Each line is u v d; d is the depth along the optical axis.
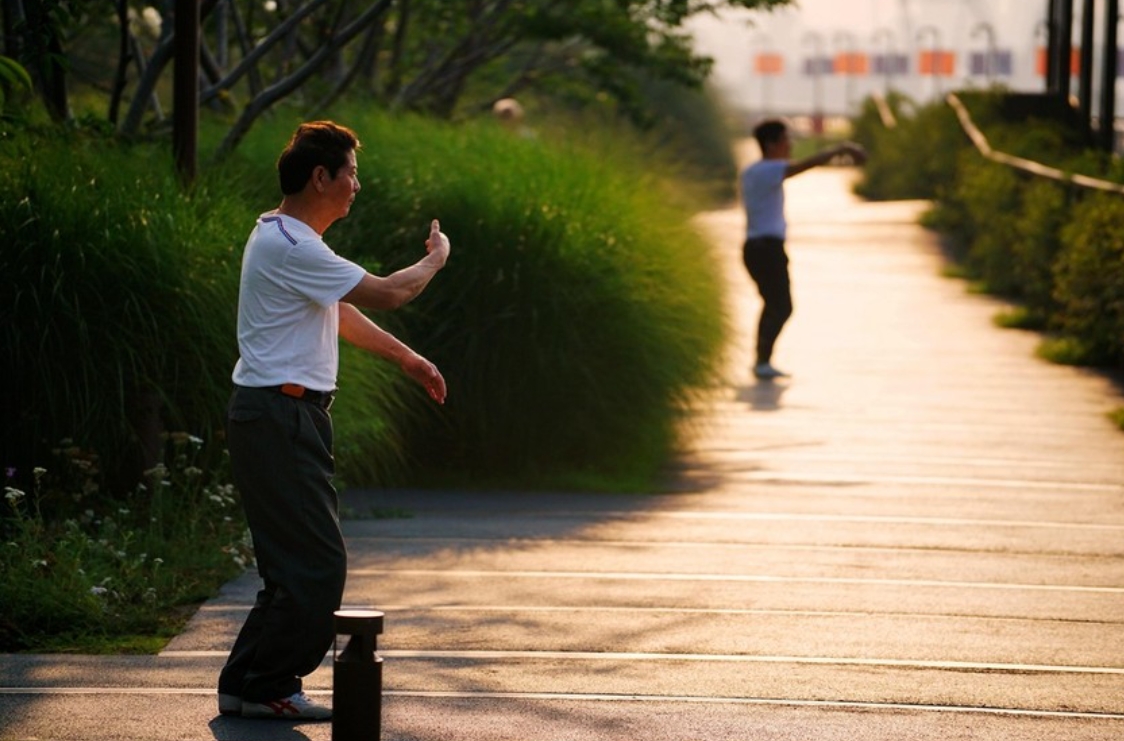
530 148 32.34
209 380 23.23
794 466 30.30
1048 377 41.44
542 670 17.22
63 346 22.62
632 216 31.02
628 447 29.47
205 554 21.47
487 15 47.75
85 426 22.75
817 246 72.50
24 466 22.91
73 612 18.61
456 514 25.80
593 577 21.53
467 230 28.89
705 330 32.06
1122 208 41.72
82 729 15.09
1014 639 18.73
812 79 155.62
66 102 29.27
